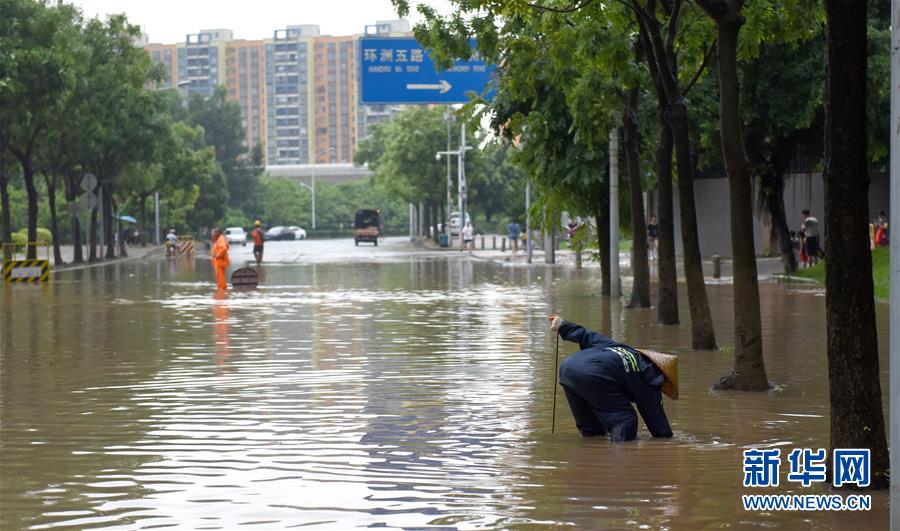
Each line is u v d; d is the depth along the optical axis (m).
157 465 9.98
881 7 38.50
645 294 27.38
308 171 173.75
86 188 57.06
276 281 42.34
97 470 9.80
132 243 97.31
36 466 9.99
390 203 155.12
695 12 18.97
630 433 10.84
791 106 38.06
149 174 82.19
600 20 18.81
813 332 21.53
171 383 15.28
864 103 8.97
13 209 95.62
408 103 47.97
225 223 128.38
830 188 9.07
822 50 37.50
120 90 60.09
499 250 76.81
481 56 21.61
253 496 8.78
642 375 11.05
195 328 23.58
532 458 10.09
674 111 17.44
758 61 37.62
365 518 8.08
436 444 10.82
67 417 12.60
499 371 16.25
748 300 14.31
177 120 144.00
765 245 54.81
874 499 8.55
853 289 9.01
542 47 21.53
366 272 49.25
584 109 21.75
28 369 16.94
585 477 9.27
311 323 24.47
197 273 50.94
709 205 58.22
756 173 40.72
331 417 12.45
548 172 29.16
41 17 48.22
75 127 56.59
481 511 8.22
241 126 147.38
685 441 10.86
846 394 8.98
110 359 18.16
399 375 15.88
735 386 14.36
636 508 8.26
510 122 29.42
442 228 93.81
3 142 51.66
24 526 7.99
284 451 10.55
